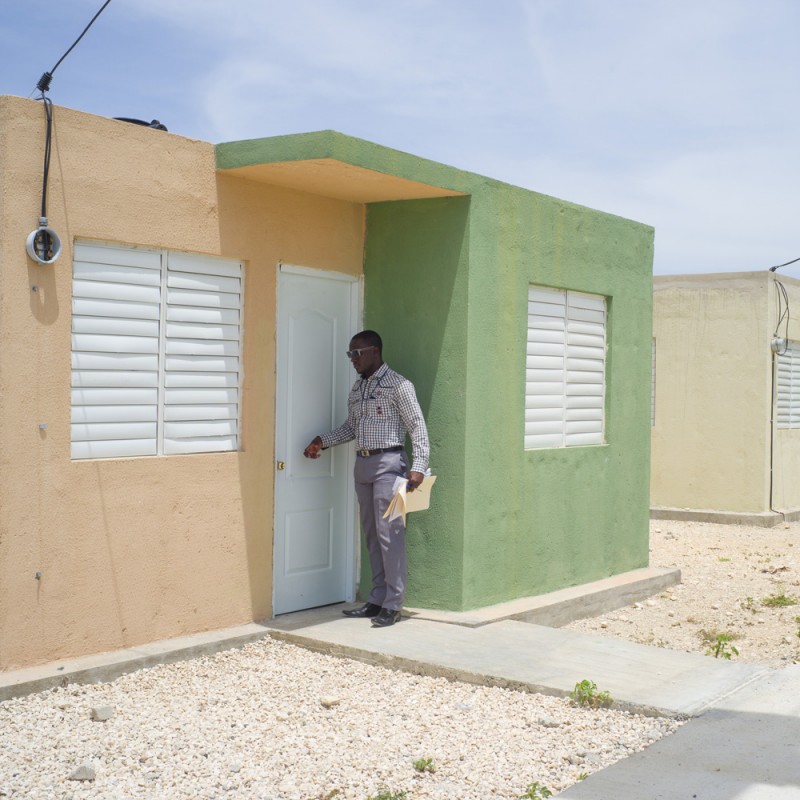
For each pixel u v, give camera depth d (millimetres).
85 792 4699
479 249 7980
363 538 8273
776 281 15672
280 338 7680
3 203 5852
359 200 8117
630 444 10203
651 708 5746
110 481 6434
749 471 15406
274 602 7676
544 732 5551
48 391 6102
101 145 6328
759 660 7566
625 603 9508
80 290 6289
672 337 15875
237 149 6926
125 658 6355
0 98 5852
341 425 8086
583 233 9375
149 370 6699
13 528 5949
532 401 8891
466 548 7957
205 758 5141
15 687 5758
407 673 6613
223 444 7219
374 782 4891
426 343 8055
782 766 4996
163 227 6688
